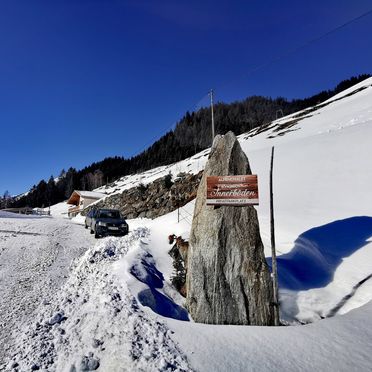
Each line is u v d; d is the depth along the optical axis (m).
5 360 4.96
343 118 39.75
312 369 4.08
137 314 5.61
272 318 5.91
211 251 6.45
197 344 4.71
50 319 6.15
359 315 5.60
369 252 8.38
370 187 13.66
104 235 18.34
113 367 4.15
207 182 6.73
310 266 8.53
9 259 12.17
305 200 14.14
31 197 121.69
